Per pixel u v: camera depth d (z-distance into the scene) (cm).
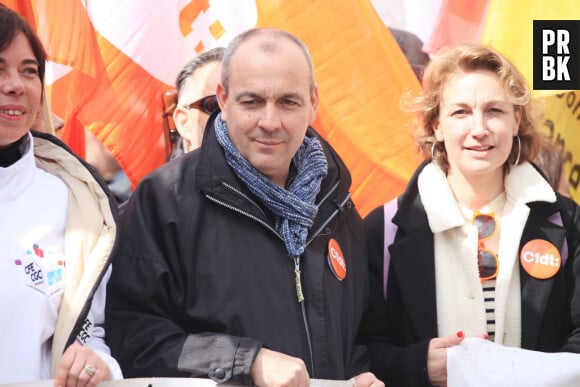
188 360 338
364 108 490
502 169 420
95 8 460
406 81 493
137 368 344
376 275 417
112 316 356
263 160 359
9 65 338
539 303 395
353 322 382
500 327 393
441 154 423
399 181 491
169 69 471
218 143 370
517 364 365
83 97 457
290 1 486
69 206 355
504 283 398
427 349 382
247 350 335
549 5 501
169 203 363
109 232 353
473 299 400
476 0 498
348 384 346
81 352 306
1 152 345
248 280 357
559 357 364
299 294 361
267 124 353
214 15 479
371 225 423
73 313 338
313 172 377
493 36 499
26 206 345
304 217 367
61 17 453
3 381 325
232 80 359
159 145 468
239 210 361
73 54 454
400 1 493
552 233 405
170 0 471
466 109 401
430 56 495
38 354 332
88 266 346
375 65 491
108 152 466
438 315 402
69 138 462
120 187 466
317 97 379
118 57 462
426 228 411
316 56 488
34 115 346
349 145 489
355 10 490
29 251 338
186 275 357
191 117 463
